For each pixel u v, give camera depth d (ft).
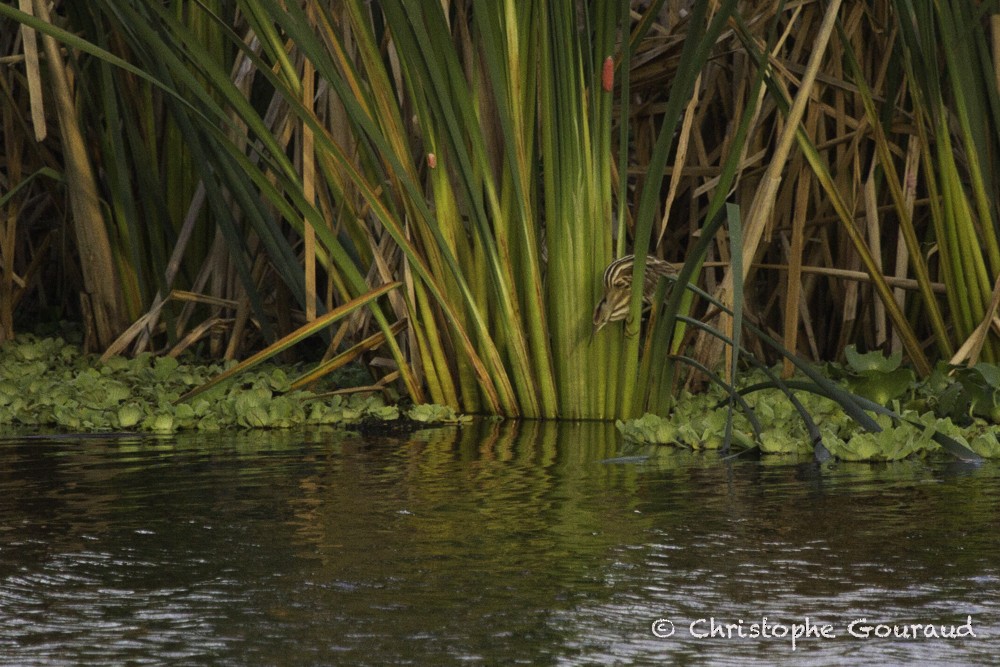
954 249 42.50
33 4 45.42
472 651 16.52
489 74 40.09
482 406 42.04
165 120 50.08
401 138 40.04
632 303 38.60
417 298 42.16
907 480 28.68
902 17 42.16
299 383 41.70
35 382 42.80
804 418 33.60
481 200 38.81
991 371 37.65
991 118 43.11
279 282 49.21
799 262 43.83
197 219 50.47
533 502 25.89
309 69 42.24
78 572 20.22
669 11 50.52
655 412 39.73
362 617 17.90
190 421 38.78
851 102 49.80
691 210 49.06
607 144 39.24
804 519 24.06
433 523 23.81
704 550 21.65
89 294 49.37
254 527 23.47
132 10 37.93
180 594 19.02
